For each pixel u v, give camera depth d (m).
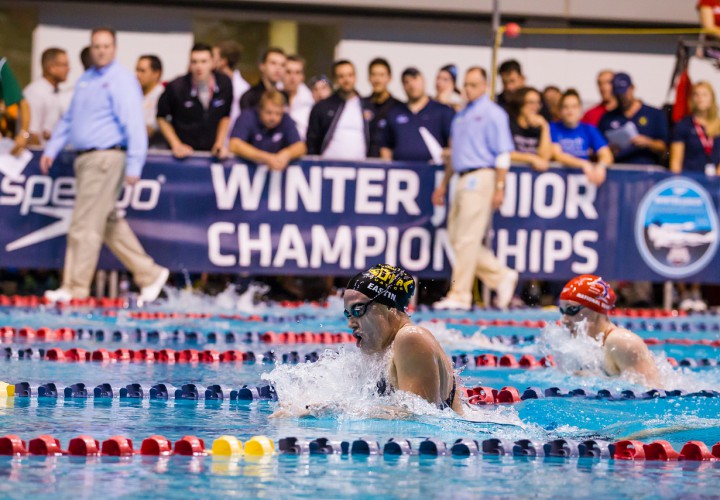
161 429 8.14
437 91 22.03
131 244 19.25
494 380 11.75
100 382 10.66
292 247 20.08
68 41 25.36
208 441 7.65
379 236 20.33
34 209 19.27
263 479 6.39
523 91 20.95
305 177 20.03
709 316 20.98
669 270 21.25
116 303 18.95
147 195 19.61
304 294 21.78
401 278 8.66
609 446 7.73
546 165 20.66
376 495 6.07
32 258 19.31
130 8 25.41
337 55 26.22
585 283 11.68
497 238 20.62
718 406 10.11
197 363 12.55
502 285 20.39
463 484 6.45
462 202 19.97
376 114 20.81
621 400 10.38
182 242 19.75
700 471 7.16
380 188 20.30
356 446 7.33
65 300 18.78
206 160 19.75
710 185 21.34
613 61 27.11
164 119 19.89
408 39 26.38
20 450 6.97
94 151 18.45
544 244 20.80
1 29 25.16
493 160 19.88
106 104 18.41
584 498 6.21
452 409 8.76
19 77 25.38
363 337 8.71
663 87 27.19
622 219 21.03
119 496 5.85
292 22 26.06
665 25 26.73
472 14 26.14
